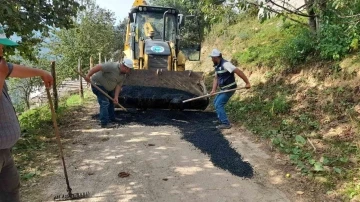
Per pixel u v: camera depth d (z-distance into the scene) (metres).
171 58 8.45
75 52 18.62
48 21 6.37
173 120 7.45
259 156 5.38
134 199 4.10
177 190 4.34
